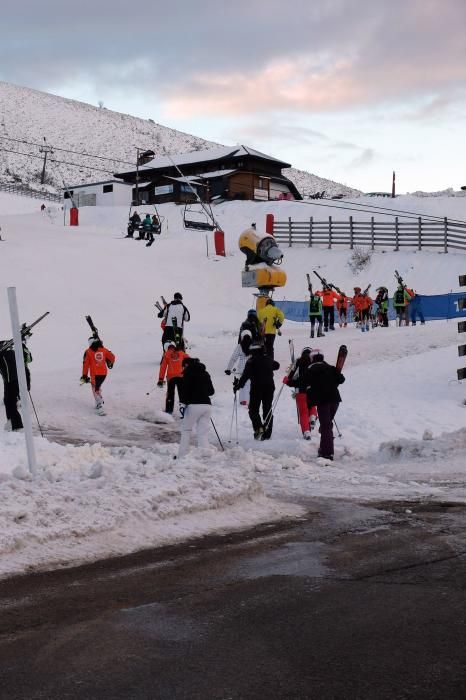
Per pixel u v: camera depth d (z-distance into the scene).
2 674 4.13
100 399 17.27
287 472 11.59
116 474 8.72
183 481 8.59
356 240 55.78
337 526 7.84
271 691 3.93
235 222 61.78
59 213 69.88
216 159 73.56
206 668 4.21
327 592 5.58
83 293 38.66
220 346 27.19
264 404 14.84
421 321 34.12
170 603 5.32
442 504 9.10
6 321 33.12
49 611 5.13
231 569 6.20
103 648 4.48
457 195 76.12
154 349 27.83
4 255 42.62
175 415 17.64
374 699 3.84
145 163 76.00
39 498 7.44
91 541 6.85
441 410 17.16
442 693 3.90
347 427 15.73
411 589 5.64
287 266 49.66
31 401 14.92
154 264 46.41
